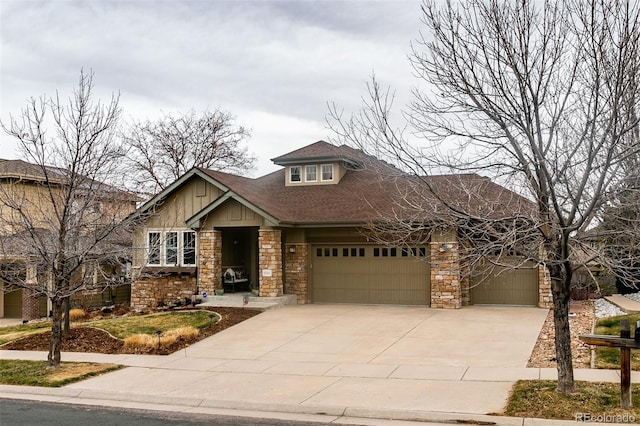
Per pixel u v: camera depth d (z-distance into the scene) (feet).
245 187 75.36
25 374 41.04
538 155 27.86
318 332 52.26
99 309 77.71
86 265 52.90
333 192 75.61
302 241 70.03
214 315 60.80
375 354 43.57
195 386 36.58
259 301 66.33
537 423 26.78
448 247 60.70
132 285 75.66
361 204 69.82
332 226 66.90
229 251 75.92
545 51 29.60
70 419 30.66
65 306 53.31
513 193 33.32
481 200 30.89
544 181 28.96
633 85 26.45
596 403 28.55
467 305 64.49
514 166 30.78
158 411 32.17
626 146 27.30
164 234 73.72
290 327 54.80
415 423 28.45
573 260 31.96
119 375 40.16
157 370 41.37
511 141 29.12
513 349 42.98
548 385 31.86
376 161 33.96
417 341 47.09
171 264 75.31
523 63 28.60
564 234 27.94
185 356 45.75
